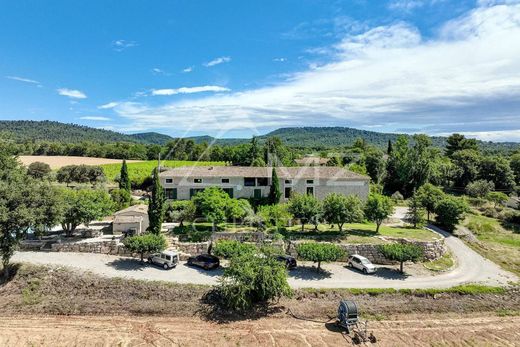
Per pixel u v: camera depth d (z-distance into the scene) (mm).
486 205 64562
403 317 28531
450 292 31750
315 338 25141
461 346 25125
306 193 51438
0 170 44625
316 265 37094
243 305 27656
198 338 24594
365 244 38906
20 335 24016
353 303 26656
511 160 87375
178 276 32562
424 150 73375
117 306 27969
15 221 30578
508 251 43406
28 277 30750
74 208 38688
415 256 34344
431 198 50906
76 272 31797
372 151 85125
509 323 28375
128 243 34062
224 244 35438
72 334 24422
